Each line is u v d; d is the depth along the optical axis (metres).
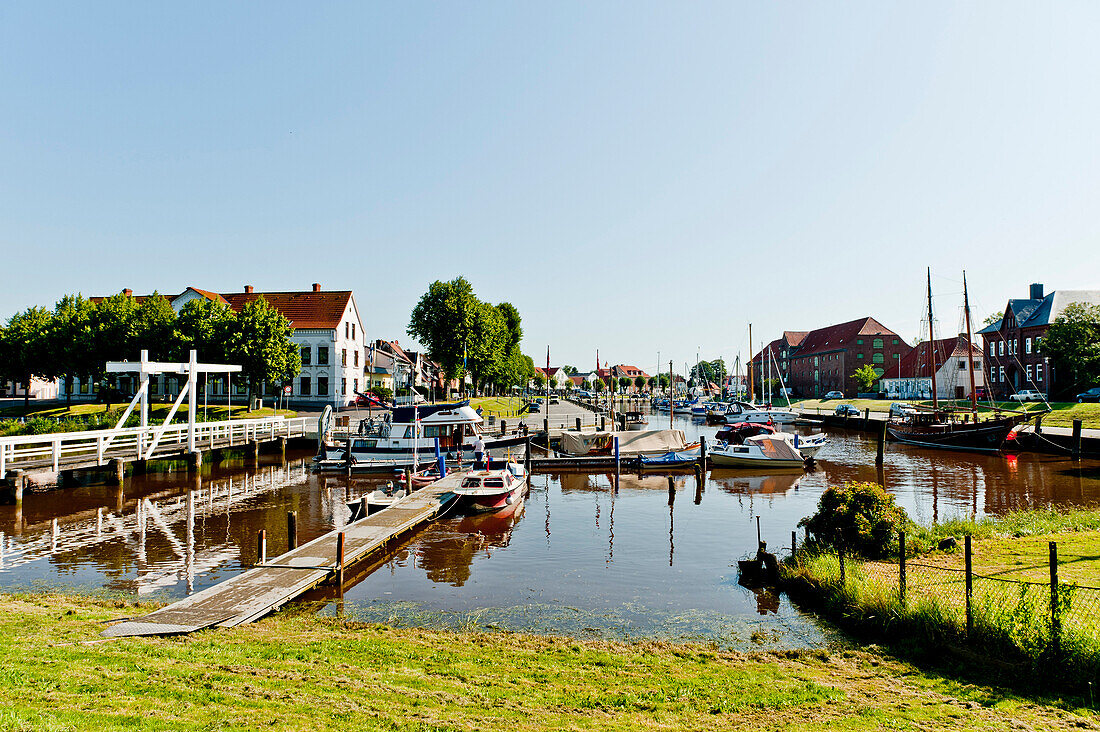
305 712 7.75
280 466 36.16
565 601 14.52
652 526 22.62
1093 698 8.56
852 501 15.98
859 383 100.56
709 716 8.24
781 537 20.91
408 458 34.66
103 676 8.57
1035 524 18.83
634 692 9.10
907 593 12.03
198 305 50.28
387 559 18.27
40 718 6.82
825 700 8.75
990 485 30.52
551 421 60.84
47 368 50.31
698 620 13.15
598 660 10.67
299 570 15.49
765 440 36.88
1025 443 42.44
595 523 23.12
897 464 38.25
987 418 49.28
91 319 49.03
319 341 61.88
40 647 9.84
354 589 15.45
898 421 52.69
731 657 10.88
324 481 31.39
